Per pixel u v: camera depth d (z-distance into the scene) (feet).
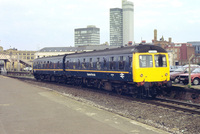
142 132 22.47
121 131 22.74
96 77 68.23
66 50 414.62
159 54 52.11
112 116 29.63
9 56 249.14
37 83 100.58
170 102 47.93
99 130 23.09
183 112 37.55
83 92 66.28
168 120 33.37
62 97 48.24
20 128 24.08
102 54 64.75
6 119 28.22
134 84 52.75
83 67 76.23
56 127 24.35
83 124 25.55
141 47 51.01
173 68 110.93
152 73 50.93
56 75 101.60
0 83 88.43
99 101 51.70
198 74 67.41
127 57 52.80
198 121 32.14
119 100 51.13
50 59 105.91
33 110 33.83
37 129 23.63
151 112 38.58
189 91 50.70
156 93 54.08
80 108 35.27
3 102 41.60
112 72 59.52
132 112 39.42
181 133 26.40
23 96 49.80
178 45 345.10
